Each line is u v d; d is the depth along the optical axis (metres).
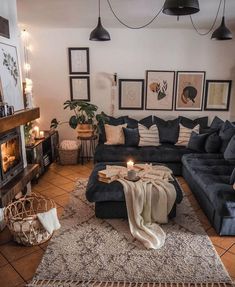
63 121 5.06
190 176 3.52
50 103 4.99
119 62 4.81
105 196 2.67
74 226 2.63
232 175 2.74
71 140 5.00
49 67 4.82
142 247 2.29
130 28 4.62
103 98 4.97
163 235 2.44
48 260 2.12
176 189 2.74
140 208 2.60
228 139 3.79
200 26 4.40
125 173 2.98
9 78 2.82
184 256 2.17
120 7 3.37
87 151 5.13
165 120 5.04
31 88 4.55
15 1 2.99
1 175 2.54
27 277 1.95
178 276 1.95
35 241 2.31
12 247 2.31
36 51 4.75
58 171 4.41
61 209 3.00
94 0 3.10
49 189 3.60
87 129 4.62
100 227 2.62
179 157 4.05
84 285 1.86
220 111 5.00
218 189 2.56
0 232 2.54
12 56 2.91
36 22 4.20
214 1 3.07
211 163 3.50
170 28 4.61
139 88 4.91
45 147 4.46
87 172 4.35
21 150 3.10
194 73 4.84
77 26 4.50
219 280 1.91
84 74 4.86
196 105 4.98
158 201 2.64
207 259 2.13
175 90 4.92
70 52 4.75
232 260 2.14
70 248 2.28
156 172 3.04
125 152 4.11
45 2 3.17
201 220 2.78
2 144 2.64
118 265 2.06
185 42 4.71
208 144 3.99
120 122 4.71
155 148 4.28
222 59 4.79
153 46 4.74
